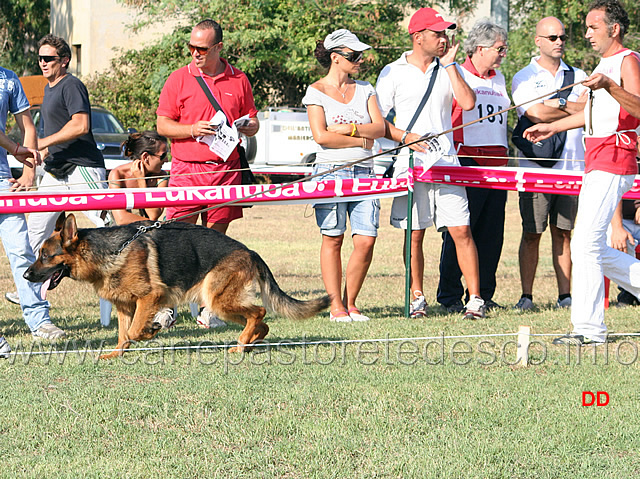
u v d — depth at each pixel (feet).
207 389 17.16
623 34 21.34
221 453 13.67
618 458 13.75
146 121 96.58
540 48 28.50
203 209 24.21
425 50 25.95
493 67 27.84
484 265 29.01
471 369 19.13
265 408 16.10
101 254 20.16
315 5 88.84
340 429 14.84
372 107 25.73
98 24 112.88
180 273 20.65
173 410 15.88
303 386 17.51
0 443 14.06
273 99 97.04
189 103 24.71
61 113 25.32
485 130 27.81
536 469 13.21
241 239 51.72
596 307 21.59
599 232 21.44
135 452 13.71
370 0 94.73
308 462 13.33
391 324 24.81
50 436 14.40
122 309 21.04
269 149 77.82
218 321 25.02
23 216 22.94
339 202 25.50
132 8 107.34
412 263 27.22
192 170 24.95
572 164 28.63
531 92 28.37
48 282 20.24
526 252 29.19
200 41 24.06
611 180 21.21
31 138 23.38
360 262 25.89
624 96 20.02
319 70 89.51
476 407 16.17
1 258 42.80
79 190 24.08
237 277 20.83
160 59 95.76
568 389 17.58
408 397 16.88
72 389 17.08
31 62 130.52
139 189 24.11
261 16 89.30
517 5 89.71
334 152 25.53
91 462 13.26
